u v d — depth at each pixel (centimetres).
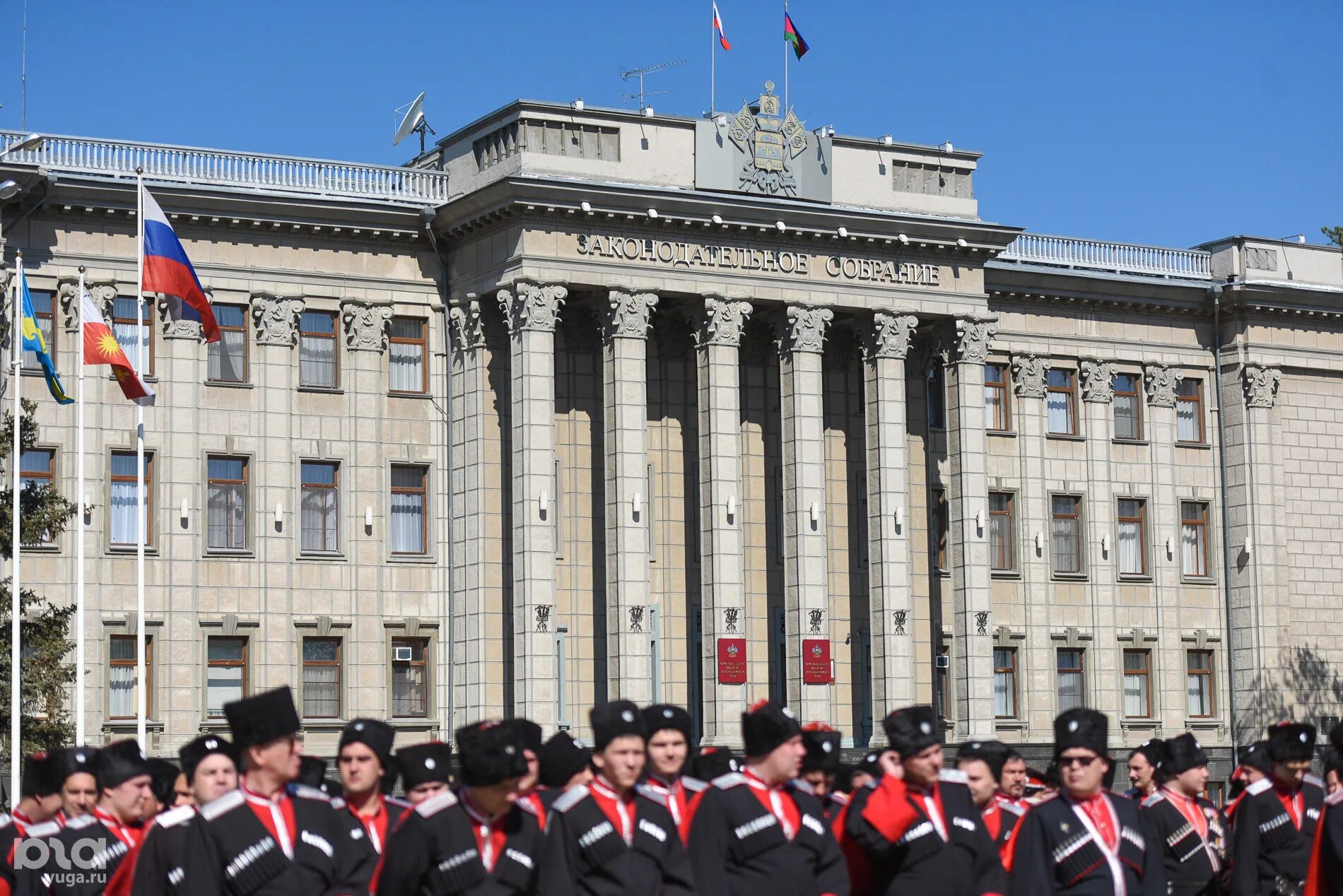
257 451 5884
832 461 6575
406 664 6034
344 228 5994
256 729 1519
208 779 1595
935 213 6506
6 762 4891
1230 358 7450
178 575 5728
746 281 6116
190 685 5706
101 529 5659
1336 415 7631
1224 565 7412
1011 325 7069
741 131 6200
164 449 5753
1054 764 2006
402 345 6131
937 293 6425
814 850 1680
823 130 6344
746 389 6456
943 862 1733
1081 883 1738
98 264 5694
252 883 1498
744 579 6247
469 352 6053
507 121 5994
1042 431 7088
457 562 6044
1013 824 2041
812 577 6078
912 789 1759
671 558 6275
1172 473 7338
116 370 4762
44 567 5569
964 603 6375
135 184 5688
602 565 6159
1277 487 7425
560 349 6175
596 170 5997
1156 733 7169
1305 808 2142
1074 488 7138
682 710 1733
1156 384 7325
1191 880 2180
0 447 4809
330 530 5981
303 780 2014
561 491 6122
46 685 4794
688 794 1728
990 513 6981
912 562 6612
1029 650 6956
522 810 1612
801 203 6162
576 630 6084
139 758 1897
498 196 5803
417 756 1825
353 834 1591
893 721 1758
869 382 6344
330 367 6041
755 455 6444
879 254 6334
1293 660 7375
